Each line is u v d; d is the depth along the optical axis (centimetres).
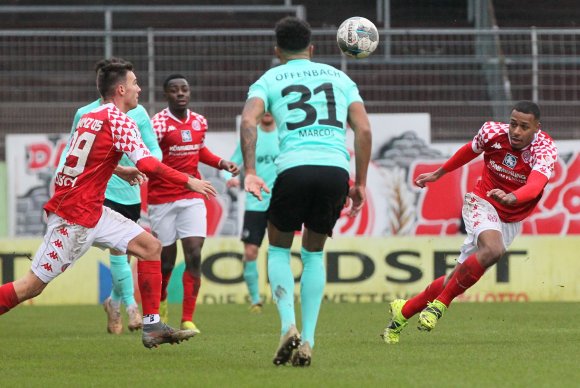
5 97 4869
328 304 4034
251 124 1814
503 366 1923
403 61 4522
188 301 2838
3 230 4250
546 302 4147
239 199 4247
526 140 2312
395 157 4278
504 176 2378
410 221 4288
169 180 1950
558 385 1653
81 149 1988
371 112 4431
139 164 1958
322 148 1825
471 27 5606
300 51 1925
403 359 2052
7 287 2012
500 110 4422
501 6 5684
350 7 5716
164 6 5284
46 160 4256
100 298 4216
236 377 1781
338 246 4209
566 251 4234
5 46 4581
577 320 3191
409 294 4209
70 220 1998
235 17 5731
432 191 4288
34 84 4916
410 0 5681
